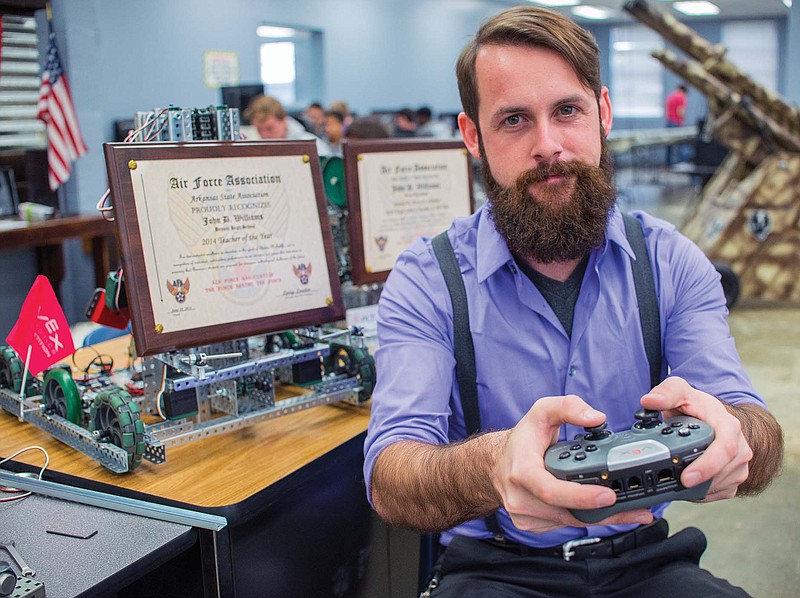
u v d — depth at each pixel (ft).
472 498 2.90
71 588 2.80
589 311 3.76
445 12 36.45
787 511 8.16
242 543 3.65
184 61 21.81
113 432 3.85
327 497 4.27
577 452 2.48
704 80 15.01
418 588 5.15
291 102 31.73
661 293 3.86
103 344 6.17
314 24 28.19
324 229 4.58
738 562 7.28
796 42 21.47
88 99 15.98
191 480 3.78
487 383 3.76
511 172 3.58
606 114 3.85
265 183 4.37
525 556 3.70
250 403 4.49
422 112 26.20
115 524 3.34
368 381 4.73
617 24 50.39
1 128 13.61
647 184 38.93
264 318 4.32
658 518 3.90
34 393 4.71
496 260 3.71
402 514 3.15
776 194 14.98
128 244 3.92
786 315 15.46
